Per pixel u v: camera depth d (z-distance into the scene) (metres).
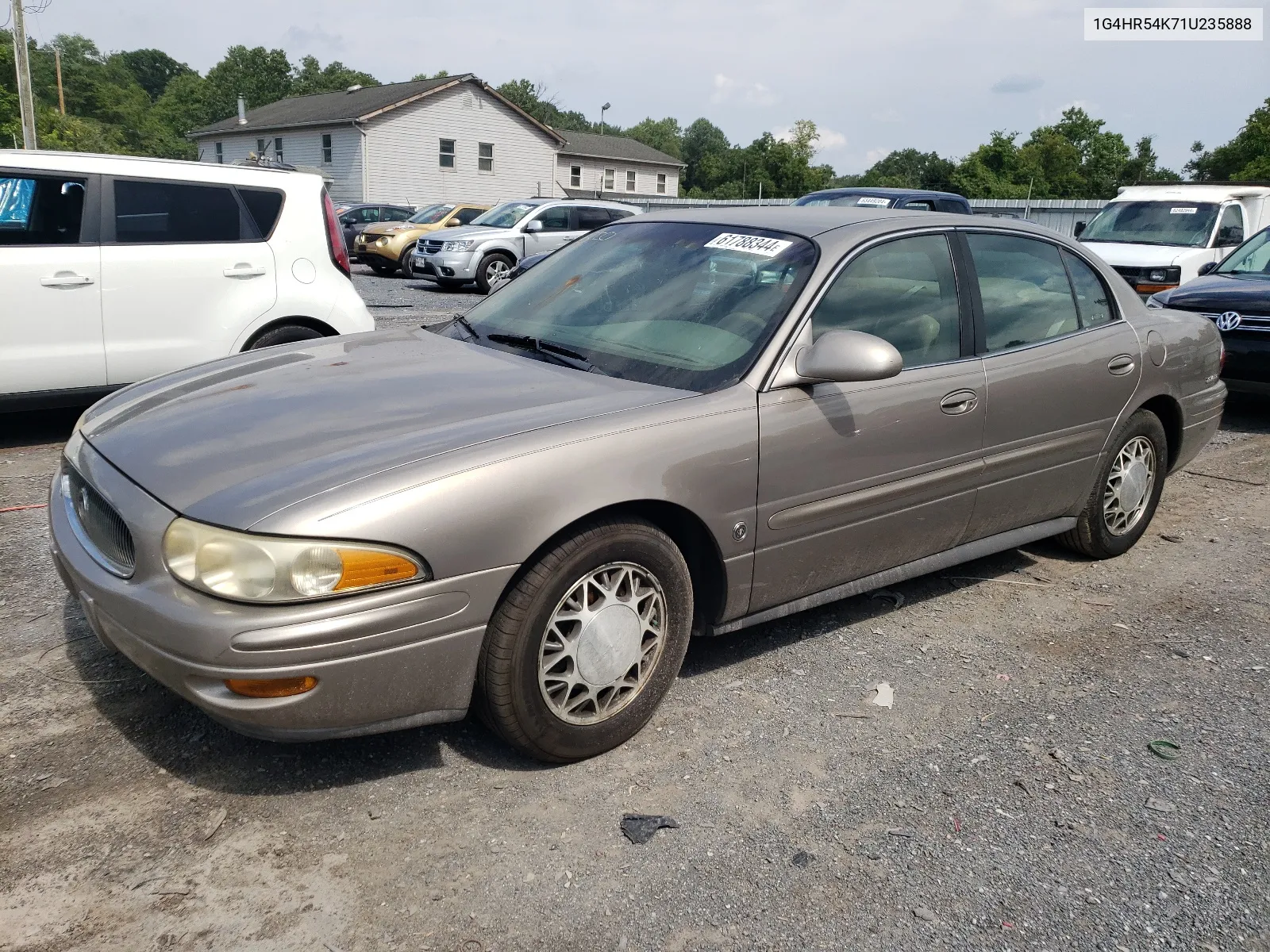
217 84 86.12
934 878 2.49
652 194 54.59
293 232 6.66
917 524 3.71
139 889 2.35
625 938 2.26
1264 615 4.24
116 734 2.98
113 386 6.15
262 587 2.35
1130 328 4.54
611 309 3.62
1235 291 7.93
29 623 3.70
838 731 3.17
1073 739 3.17
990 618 4.13
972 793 2.86
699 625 3.32
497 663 2.69
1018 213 27.09
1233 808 2.84
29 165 5.83
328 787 2.77
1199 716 3.36
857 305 3.47
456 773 2.86
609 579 2.88
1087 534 4.64
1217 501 5.96
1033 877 2.51
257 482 2.51
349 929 2.25
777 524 3.23
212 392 3.21
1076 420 4.23
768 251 3.58
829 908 2.37
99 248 5.98
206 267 6.32
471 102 39.09
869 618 4.07
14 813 2.60
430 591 2.51
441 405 2.95
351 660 2.44
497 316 3.91
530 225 17.38
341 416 2.89
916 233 3.78
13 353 5.79
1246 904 2.44
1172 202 13.21
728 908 2.36
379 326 11.43
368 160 36.97
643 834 2.61
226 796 2.71
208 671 2.38
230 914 2.28
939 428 3.63
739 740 3.09
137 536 2.52
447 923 2.28
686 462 2.94
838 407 3.31
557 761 2.90
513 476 2.61
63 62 80.00
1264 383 7.75
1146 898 2.45
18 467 5.77
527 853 2.53
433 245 17.36
